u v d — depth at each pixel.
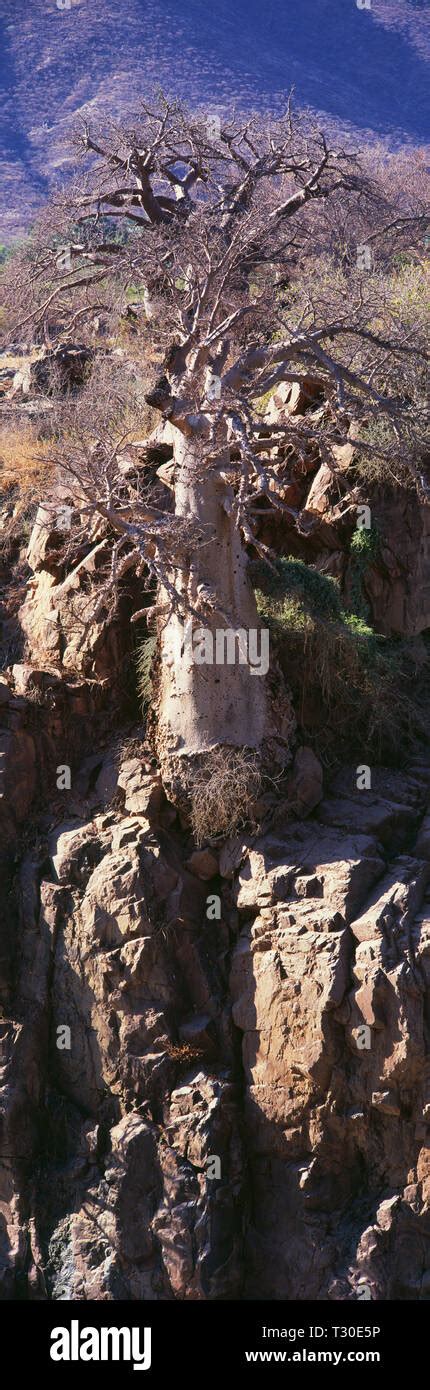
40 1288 11.72
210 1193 11.60
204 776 12.73
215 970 12.60
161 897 12.46
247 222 13.57
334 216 18.09
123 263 15.03
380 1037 11.55
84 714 13.56
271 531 14.34
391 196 20.52
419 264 19.25
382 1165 11.77
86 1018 12.38
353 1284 11.38
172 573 12.82
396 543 14.15
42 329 17.33
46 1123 12.43
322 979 11.60
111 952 12.25
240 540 13.11
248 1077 12.15
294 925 12.02
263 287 14.97
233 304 13.94
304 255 16.95
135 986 12.23
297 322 14.73
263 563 13.12
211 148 17.31
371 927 11.68
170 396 11.98
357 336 14.09
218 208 15.92
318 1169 11.77
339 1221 11.73
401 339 13.65
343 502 14.02
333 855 12.45
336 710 13.85
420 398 14.12
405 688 14.38
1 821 12.88
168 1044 12.13
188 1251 11.50
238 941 12.58
